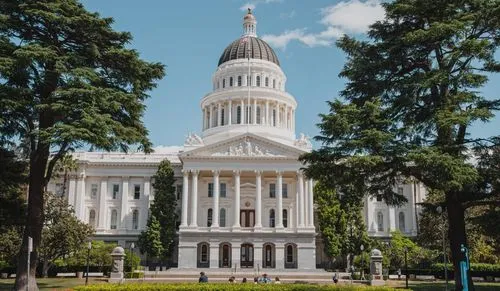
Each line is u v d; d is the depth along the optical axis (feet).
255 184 284.00
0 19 94.79
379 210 303.48
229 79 338.95
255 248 262.26
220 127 319.27
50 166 106.32
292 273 225.97
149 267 264.93
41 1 100.01
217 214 268.82
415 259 233.14
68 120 97.50
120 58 106.83
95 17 105.60
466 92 89.56
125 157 306.76
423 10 95.40
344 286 91.25
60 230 192.54
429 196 205.46
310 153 96.89
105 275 211.20
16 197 119.96
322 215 261.44
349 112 91.15
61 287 138.31
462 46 86.02
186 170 272.51
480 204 96.68
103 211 296.71
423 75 91.20
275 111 327.06
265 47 353.10
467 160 92.02
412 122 92.53
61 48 103.81
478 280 200.64
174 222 270.05
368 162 85.51
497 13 86.89
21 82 98.48
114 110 99.66
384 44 97.96
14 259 187.32
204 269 241.96
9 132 101.50
